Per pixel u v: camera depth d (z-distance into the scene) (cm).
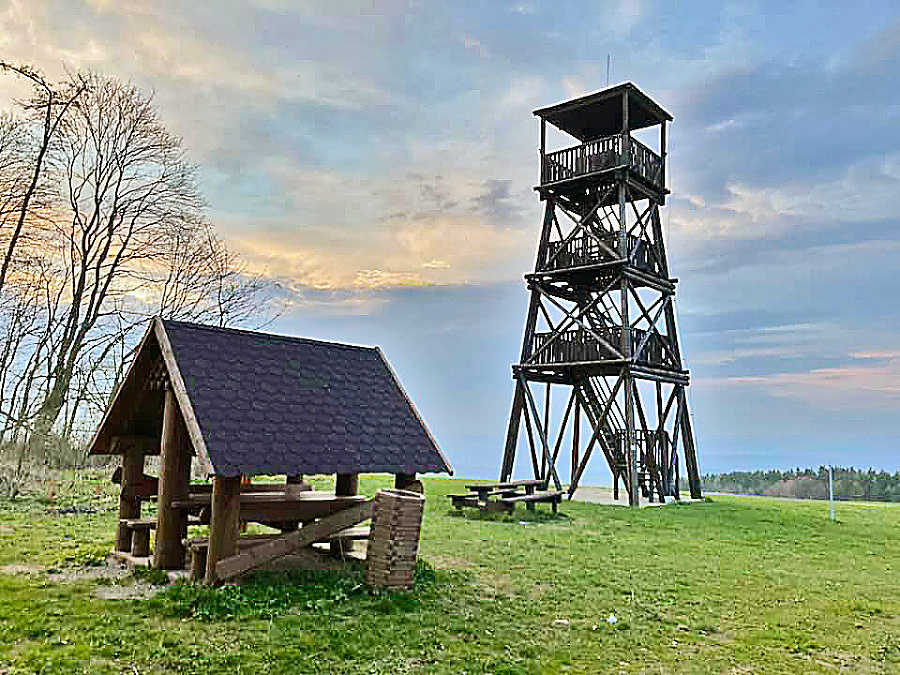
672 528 1705
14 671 562
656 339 2462
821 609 932
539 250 2475
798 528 1816
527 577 1029
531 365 2416
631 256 2320
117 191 2638
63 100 2380
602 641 737
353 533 1028
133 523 980
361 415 1001
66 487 1927
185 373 881
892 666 709
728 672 668
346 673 596
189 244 2759
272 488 1176
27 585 842
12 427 2147
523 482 2073
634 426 2200
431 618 769
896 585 1124
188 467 936
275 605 773
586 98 2377
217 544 827
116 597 797
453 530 1484
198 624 701
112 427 1050
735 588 1037
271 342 1016
